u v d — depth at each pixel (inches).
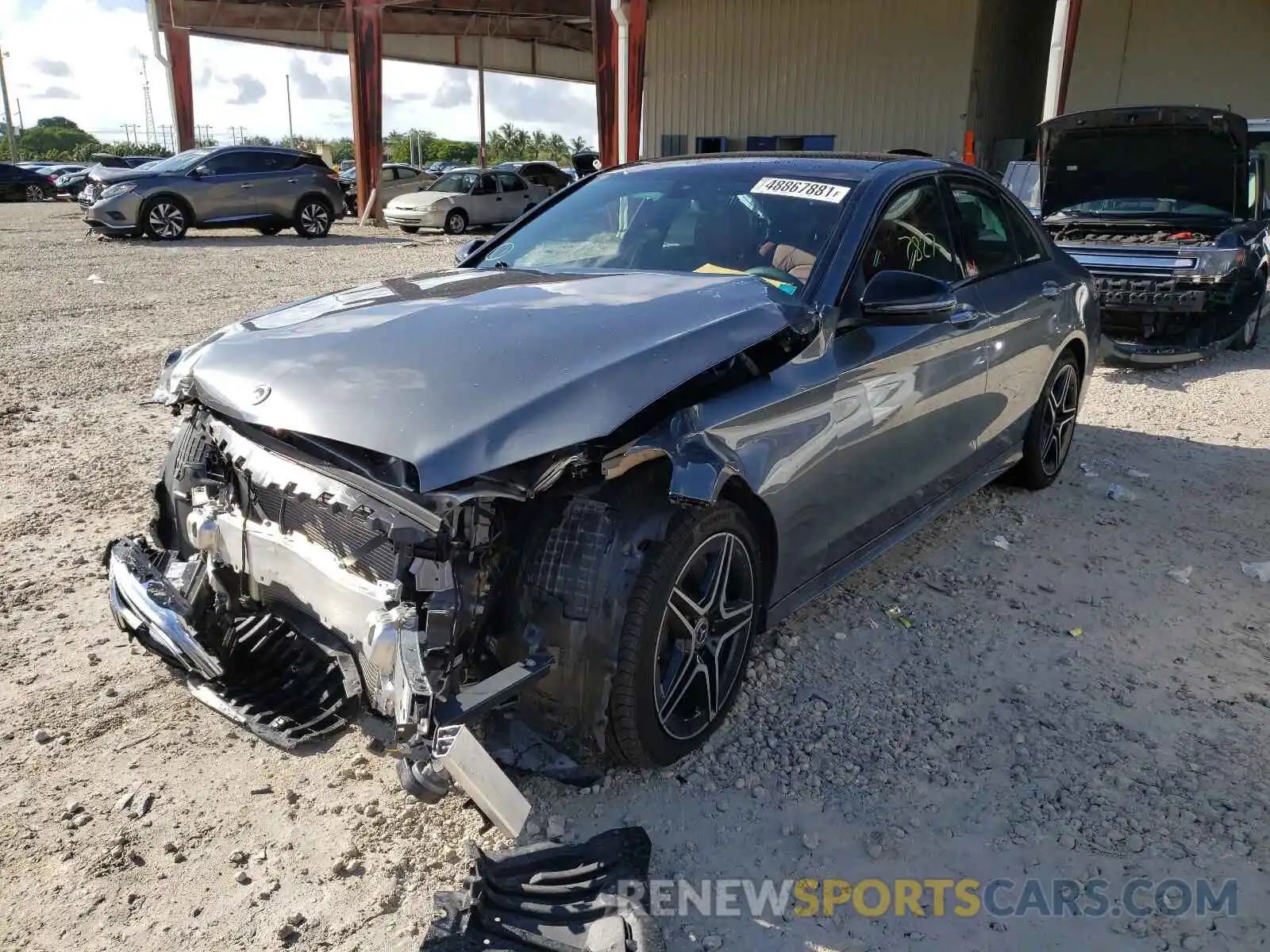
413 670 84.8
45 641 134.4
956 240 159.3
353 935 87.0
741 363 112.4
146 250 630.5
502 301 116.0
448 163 1806.1
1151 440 237.8
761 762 110.4
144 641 113.3
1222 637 140.6
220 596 110.4
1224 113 280.1
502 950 82.6
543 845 95.7
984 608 148.3
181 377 113.5
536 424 89.9
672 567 97.9
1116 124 299.7
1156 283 300.8
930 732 116.6
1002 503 193.2
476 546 92.4
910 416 137.9
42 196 1417.3
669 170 160.9
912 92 728.3
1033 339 175.6
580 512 97.0
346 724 99.3
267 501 104.7
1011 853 97.7
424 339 103.7
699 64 823.1
